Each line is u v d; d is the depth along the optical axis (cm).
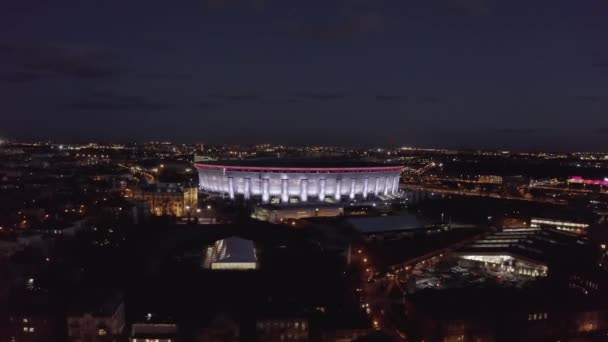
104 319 14925
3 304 16512
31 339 15312
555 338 16525
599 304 17562
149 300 17800
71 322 14925
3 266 19875
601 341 16525
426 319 16438
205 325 15475
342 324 15575
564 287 19975
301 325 15362
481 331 15988
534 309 16850
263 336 15300
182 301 17675
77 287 18588
